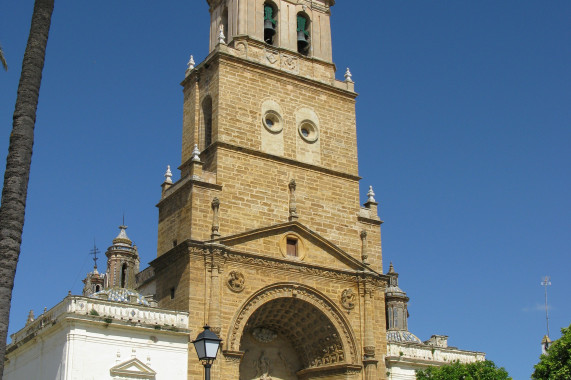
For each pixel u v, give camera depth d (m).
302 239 52.53
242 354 47.44
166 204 52.75
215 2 62.75
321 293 51.81
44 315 45.47
